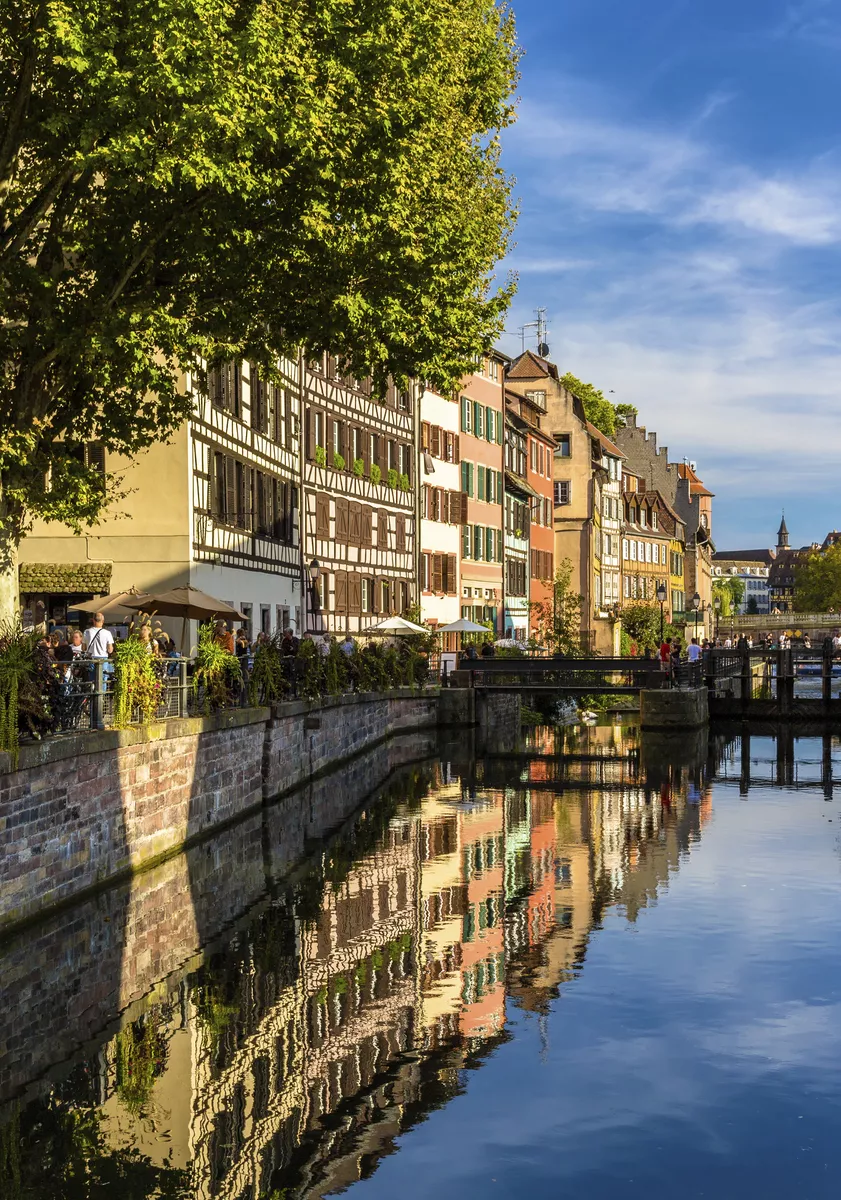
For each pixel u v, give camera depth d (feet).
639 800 98.22
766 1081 37.52
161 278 60.95
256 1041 40.16
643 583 313.94
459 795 99.55
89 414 64.95
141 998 44.06
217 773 76.33
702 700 168.25
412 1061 38.63
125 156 49.57
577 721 184.14
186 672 73.82
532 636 205.46
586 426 257.96
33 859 51.08
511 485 219.00
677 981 47.19
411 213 59.26
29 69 53.31
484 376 206.28
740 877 66.54
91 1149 32.37
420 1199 30.04
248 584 118.62
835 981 47.37
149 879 61.82
